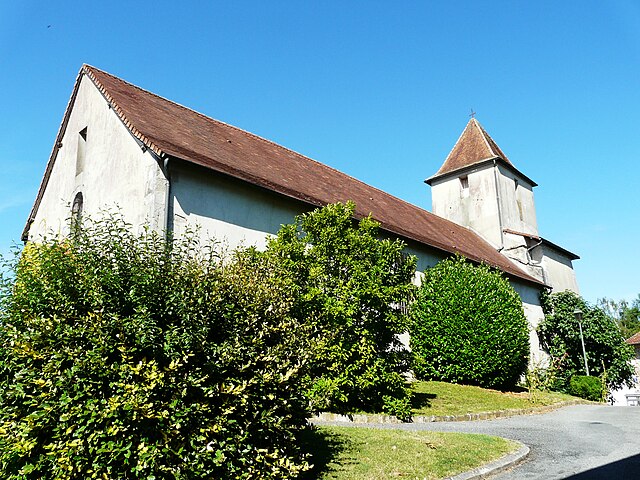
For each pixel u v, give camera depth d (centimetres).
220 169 1209
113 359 447
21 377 441
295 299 706
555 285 2808
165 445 423
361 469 611
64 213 1535
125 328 448
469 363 1546
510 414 1228
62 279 484
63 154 1645
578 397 1861
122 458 419
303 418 559
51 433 434
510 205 2853
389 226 1705
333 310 934
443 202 2938
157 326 461
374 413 1023
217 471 455
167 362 455
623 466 698
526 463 715
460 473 621
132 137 1245
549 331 2433
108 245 527
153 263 503
